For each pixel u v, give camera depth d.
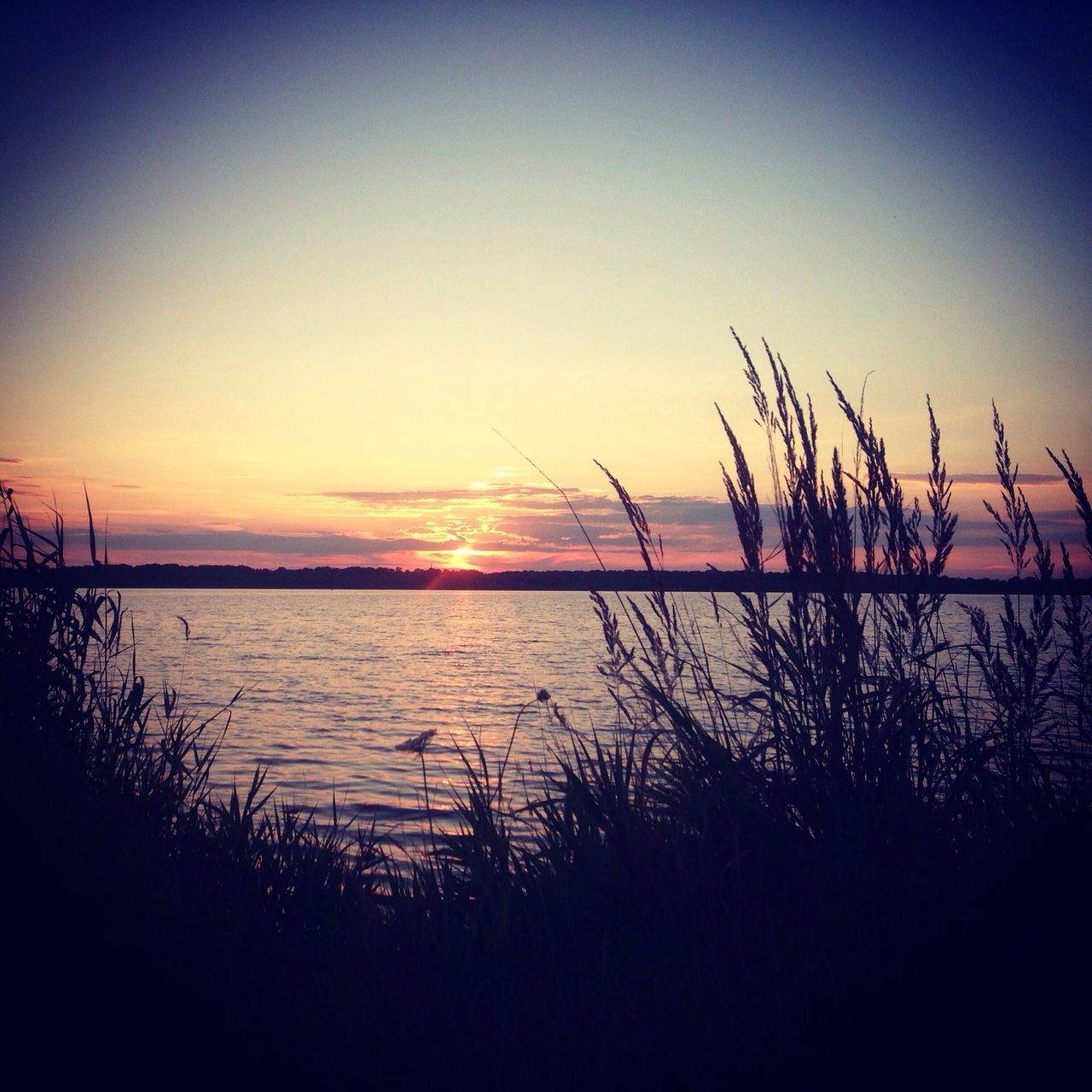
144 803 3.28
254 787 3.77
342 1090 1.93
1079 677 2.50
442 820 6.84
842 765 2.30
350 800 8.71
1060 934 1.92
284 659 38.66
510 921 2.41
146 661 33.91
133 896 2.66
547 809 2.79
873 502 2.63
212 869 3.07
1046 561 2.49
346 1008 2.18
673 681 2.64
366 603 157.75
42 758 3.17
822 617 2.43
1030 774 2.37
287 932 2.89
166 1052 2.11
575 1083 1.83
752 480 2.50
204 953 2.52
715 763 2.45
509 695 23.67
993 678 2.55
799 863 2.17
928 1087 1.72
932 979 1.92
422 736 3.15
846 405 2.65
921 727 2.39
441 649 46.66
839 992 1.96
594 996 2.03
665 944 2.11
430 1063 1.93
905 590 2.59
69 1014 2.21
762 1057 1.79
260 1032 2.18
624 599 2.68
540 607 137.00
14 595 3.74
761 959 2.04
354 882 3.32
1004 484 2.62
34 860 2.62
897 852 2.16
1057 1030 1.78
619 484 2.66
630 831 2.42
